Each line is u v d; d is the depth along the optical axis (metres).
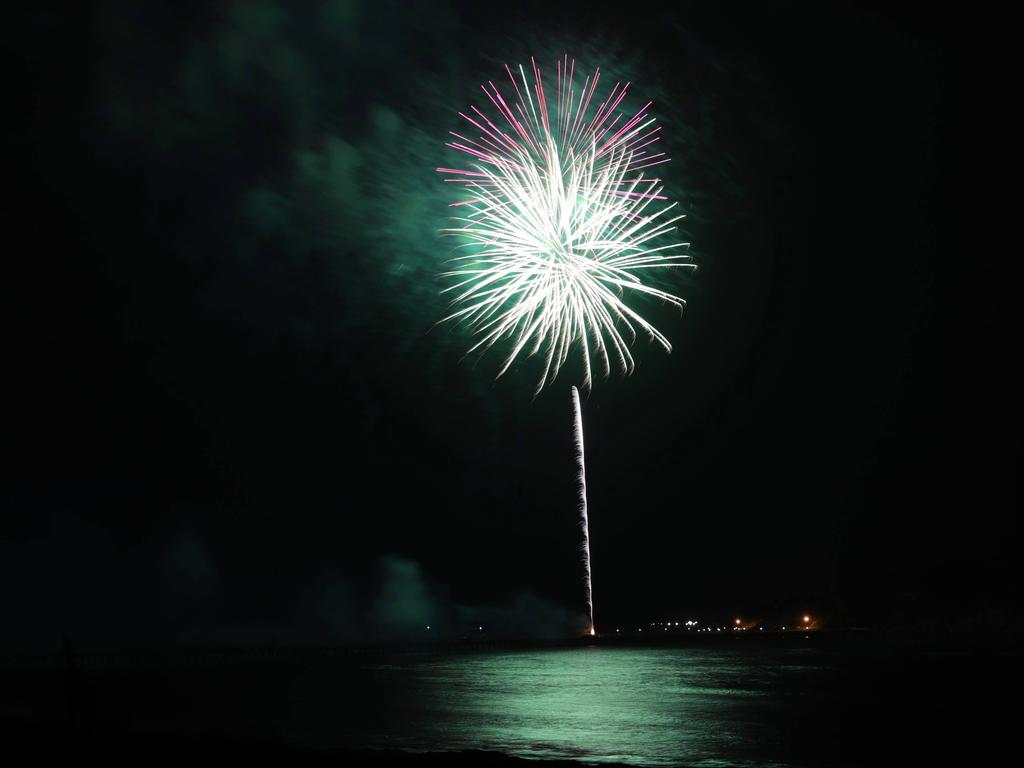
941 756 30.59
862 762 29.50
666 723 41.16
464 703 52.81
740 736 36.25
